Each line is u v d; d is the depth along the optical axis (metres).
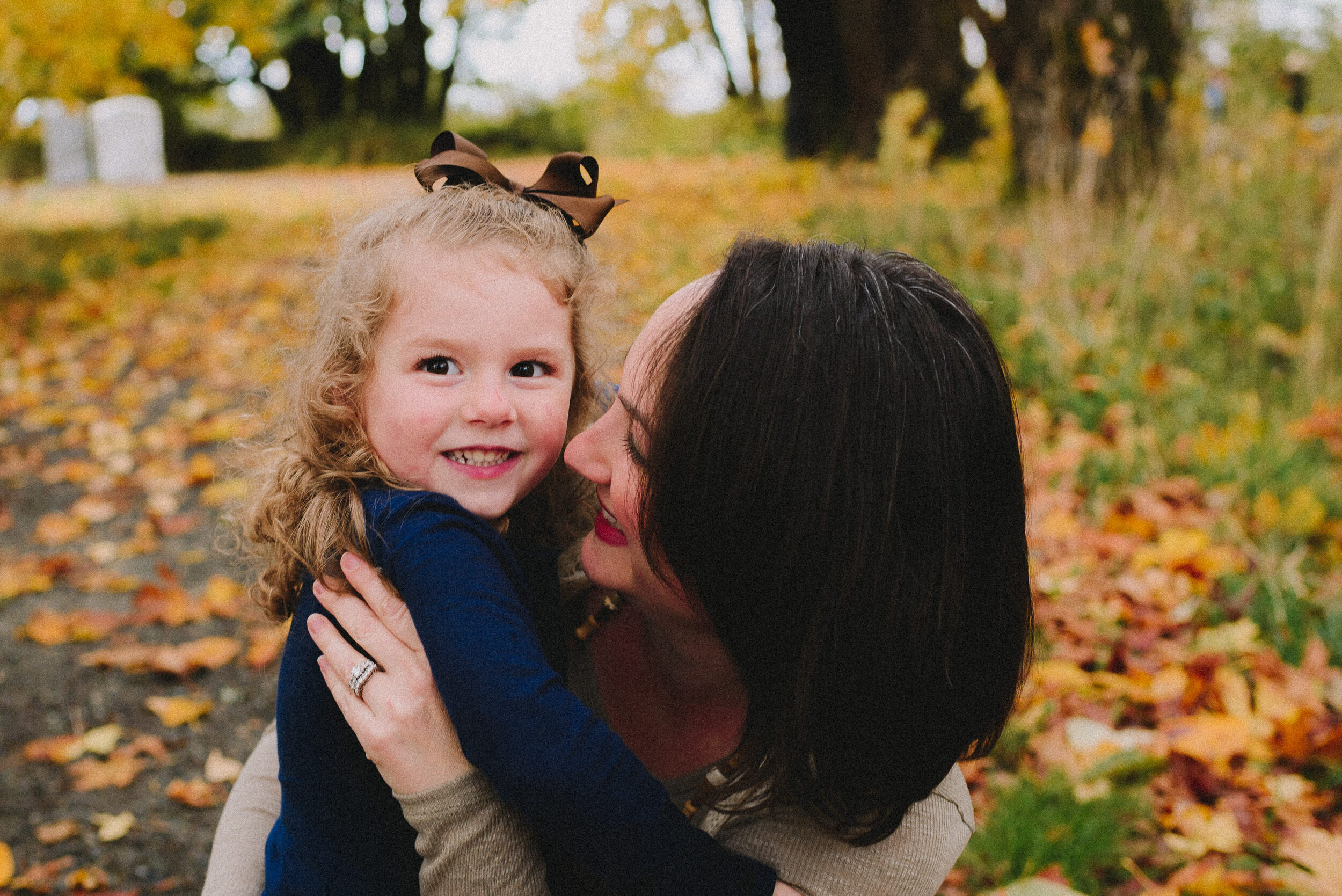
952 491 0.79
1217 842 1.76
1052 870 1.68
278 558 1.11
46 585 3.25
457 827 0.88
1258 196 4.85
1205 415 3.46
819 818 0.88
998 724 0.90
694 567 0.83
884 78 9.53
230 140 23.39
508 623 0.92
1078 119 5.66
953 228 5.28
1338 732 1.94
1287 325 4.05
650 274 5.78
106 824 2.18
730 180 9.94
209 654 2.79
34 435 4.72
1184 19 5.74
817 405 0.78
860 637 0.79
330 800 1.02
